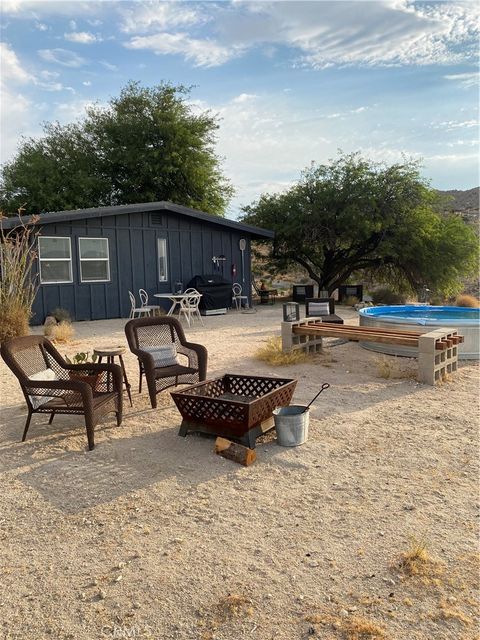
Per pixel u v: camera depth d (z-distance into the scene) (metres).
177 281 15.95
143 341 6.14
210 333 10.96
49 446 4.46
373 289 23.70
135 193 24.88
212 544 2.90
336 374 6.85
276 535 2.97
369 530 3.00
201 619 2.30
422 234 18.91
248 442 4.24
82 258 13.96
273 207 21.08
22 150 26.47
